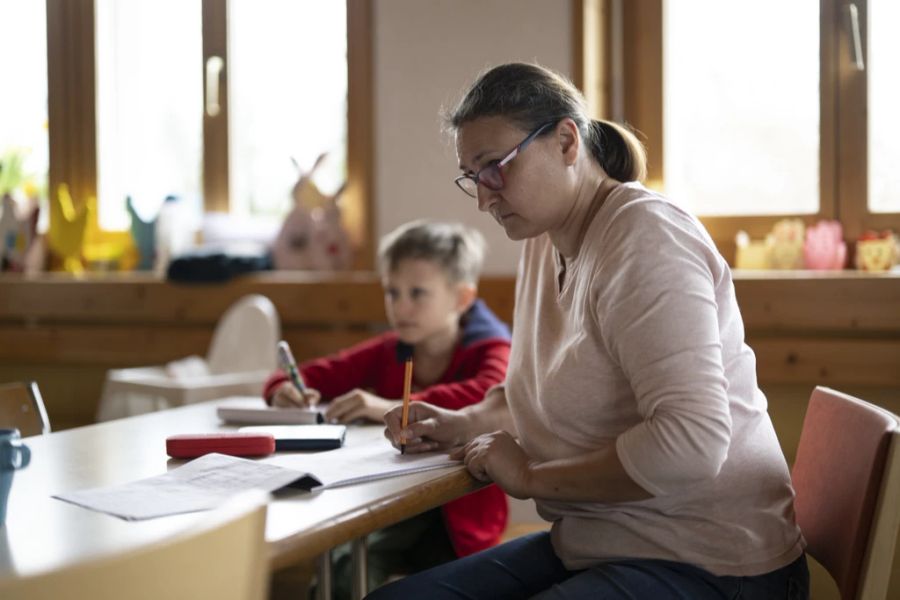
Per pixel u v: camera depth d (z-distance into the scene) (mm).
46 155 3461
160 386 2561
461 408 1660
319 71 3127
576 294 1243
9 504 1075
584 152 1287
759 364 2467
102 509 1038
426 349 1925
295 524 984
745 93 2682
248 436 1333
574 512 1270
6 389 1669
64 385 3305
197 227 3279
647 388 1107
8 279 3236
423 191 2854
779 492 1230
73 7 3389
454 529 1723
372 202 2977
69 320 3229
